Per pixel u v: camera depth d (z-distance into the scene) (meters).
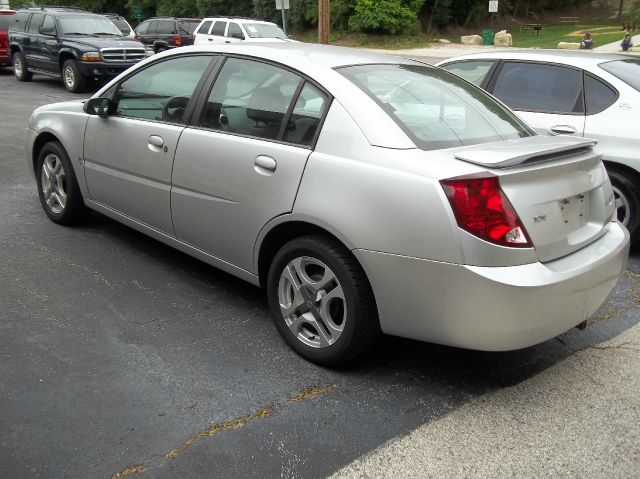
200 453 2.61
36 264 4.47
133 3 45.34
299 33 38.91
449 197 2.73
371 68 3.61
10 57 17.36
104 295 4.03
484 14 46.09
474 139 3.30
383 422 2.88
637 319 4.12
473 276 2.71
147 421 2.79
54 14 15.40
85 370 3.16
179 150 3.94
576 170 3.13
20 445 2.59
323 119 3.26
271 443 2.70
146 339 3.51
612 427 2.91
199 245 4.00
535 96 5.74
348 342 3.12
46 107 5.36
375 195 2.92
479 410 3.01
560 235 2.99
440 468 2.60
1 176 6.95
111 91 4.61
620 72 5.48
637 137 5.11
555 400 3.12
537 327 2.84
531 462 2.66
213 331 3.64
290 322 3.42
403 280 2.88
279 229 3.40
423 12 40.66
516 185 2.80
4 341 3.39
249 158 3.50
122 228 5.33
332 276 3.15
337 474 2.53
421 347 3.60
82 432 2.70
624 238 3.42
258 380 3.16
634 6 56.66
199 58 4.07
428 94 3.55
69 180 5.02
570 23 52.16
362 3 35.50
